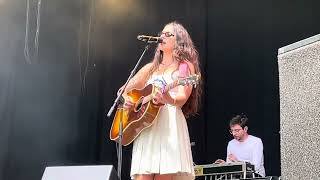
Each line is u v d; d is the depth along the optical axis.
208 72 6.86
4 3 6.70
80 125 6.76
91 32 6.72
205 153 6.73
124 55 6.87
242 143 5.82
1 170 6.62
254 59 6.88
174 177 2.71
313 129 1.34
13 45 6.71
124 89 3.09
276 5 6.93
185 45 2.93
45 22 6.73
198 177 4.70
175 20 6.90
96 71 6.81
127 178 6.60
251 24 6.93
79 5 6.75
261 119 6.79
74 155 6.73
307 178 1.36
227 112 6.82
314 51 1.36
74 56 6.79
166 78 2.86
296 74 1.42
